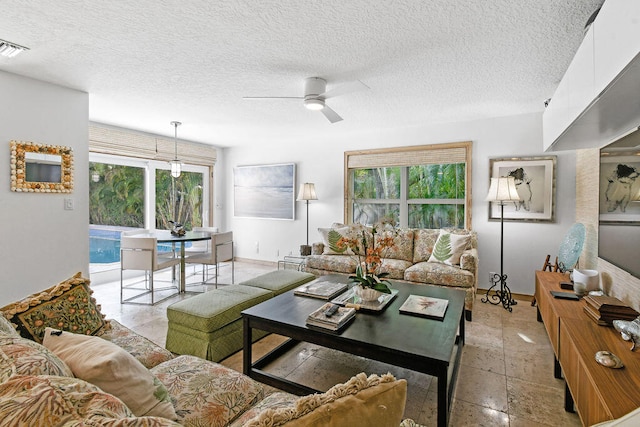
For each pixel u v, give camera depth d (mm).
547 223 3777
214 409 1233
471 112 3838
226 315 2416
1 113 2658
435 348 1619
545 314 2578
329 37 2102
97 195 4547
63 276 3045
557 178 3725
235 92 3164
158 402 1067
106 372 936
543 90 3064
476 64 2496
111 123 4398
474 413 1828
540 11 1795
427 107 3633
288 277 3285
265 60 2443
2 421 562
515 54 2322
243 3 1738
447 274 3395
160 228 5328
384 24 1944
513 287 3969
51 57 2404
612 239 2213
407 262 4039
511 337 2834
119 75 2750
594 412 1284
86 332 1732
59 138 2996
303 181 5527
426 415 1831
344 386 638
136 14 1842
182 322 2387
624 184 2047
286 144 5664
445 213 4523
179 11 1812
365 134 4934
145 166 5121
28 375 736
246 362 2100
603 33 1396
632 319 1778
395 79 2811
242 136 5336
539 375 2217
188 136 5312
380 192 4977
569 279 2873
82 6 1763
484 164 4109
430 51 2289
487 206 4090
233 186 6316
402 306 2205
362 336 1755
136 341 1782
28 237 2824
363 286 2234
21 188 2756
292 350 2602
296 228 5621
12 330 1215
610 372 1337
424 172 4648
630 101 1533
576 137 2340
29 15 1848
